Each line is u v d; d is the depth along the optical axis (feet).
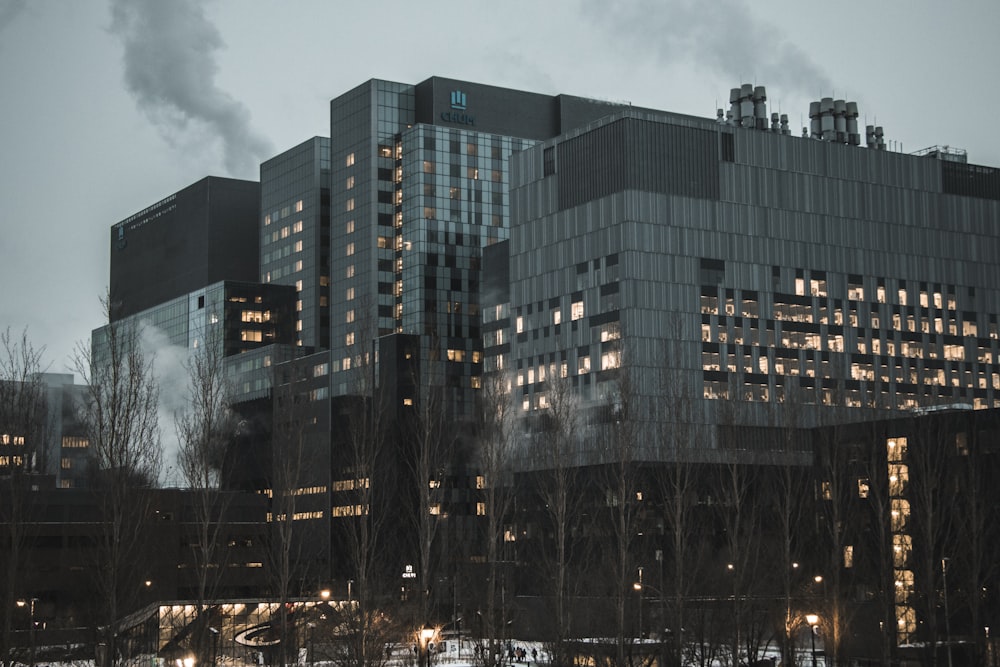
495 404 504.02
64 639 458.09
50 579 567.59
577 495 579.89
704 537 476.95
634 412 549.95
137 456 356.59
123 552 337.52
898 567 424.05
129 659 375.25
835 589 383.86
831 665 382.83
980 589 379.55
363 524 347.97
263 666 421.59
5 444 357.00
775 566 425.69
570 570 505.66
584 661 395.96
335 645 394.93
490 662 379.96
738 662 371.15
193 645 387.34
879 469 429.38
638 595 454.40
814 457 472.03
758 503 467.52
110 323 367.04
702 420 652.89
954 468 397.39
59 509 574.97
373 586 374.02
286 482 361.71
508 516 644.27
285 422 422.00
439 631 466.29
